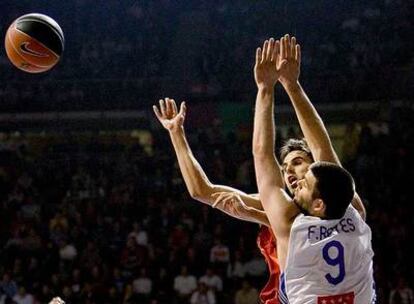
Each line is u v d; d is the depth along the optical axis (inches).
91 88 1104.2
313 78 1051.9
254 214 193.9
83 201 866.1
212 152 950.4
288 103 1000.9
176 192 872.3
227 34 1222.3
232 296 694.5
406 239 754.2
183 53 1196.5
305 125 182.5
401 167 867.4
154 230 795.4
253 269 718.5
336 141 1007.0
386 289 681.6
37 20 236.8
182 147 206.1
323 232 166.2
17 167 967.0
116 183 920.9
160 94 1086.4
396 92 1018.1
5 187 922.7
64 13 1282.0
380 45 1133.1
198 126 1048.8
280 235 170.1
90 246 760.3
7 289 710.5
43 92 1108.5
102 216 840.9
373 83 1032.2
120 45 1225.4
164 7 1293.1
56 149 1023.0
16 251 770.2
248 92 1062.4
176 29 1253.1
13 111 1094.4
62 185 919.7
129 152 992.2
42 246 773.9
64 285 711.7
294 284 167.3
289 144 193.2
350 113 1015.0
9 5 1279.5
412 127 936.9
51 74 1168.8
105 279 716.7
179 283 704.4
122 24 1267.2
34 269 746.2
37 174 947.3
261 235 191.5
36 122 1079.6
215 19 1258.0
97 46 1228.5
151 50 1206.3
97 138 1043.9
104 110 1082.1
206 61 1155.9
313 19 1216.8
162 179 914.7
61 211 842.8
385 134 933.2
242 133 1011.9
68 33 1255.5
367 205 802.2
